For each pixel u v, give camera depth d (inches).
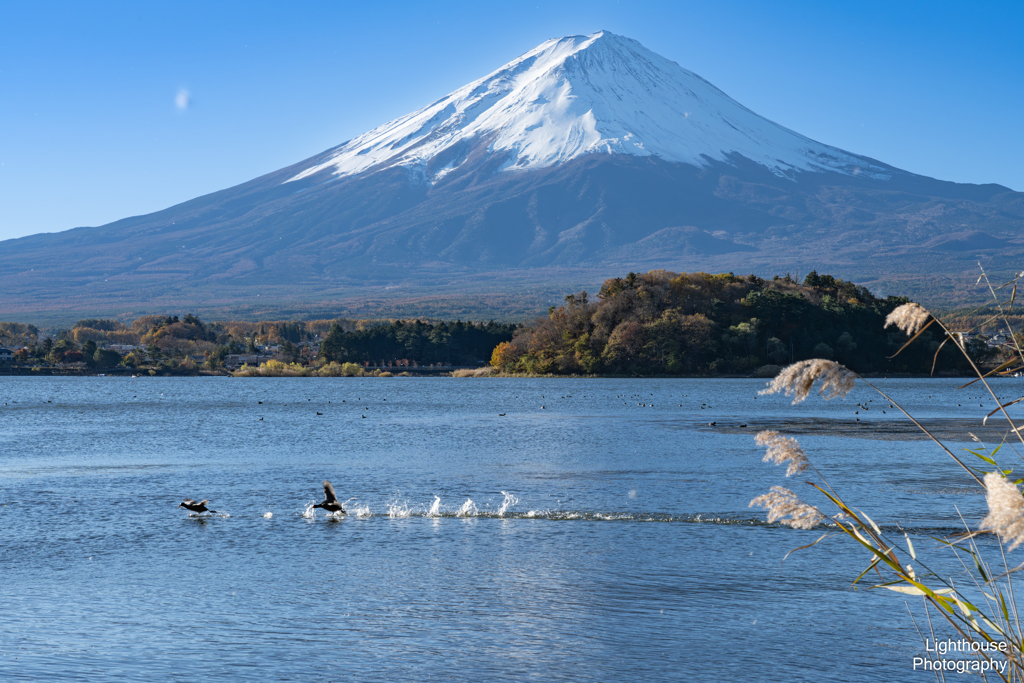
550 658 704.4
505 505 1384.1
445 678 666.2
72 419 3732.8
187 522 1262.3
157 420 3651.6
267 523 1248.8
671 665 691.4
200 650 724.7
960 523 1198.3
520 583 920.3
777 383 322.0
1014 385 6131.9
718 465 1921.8
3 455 2253.9
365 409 4384.8
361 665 690.8
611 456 2134.6
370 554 1053.2
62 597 879.1
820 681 655.1
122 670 682.2
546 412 3981.3
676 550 1063.6
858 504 1362.0
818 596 865.5
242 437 2805.1
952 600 364.2
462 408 4372.5
